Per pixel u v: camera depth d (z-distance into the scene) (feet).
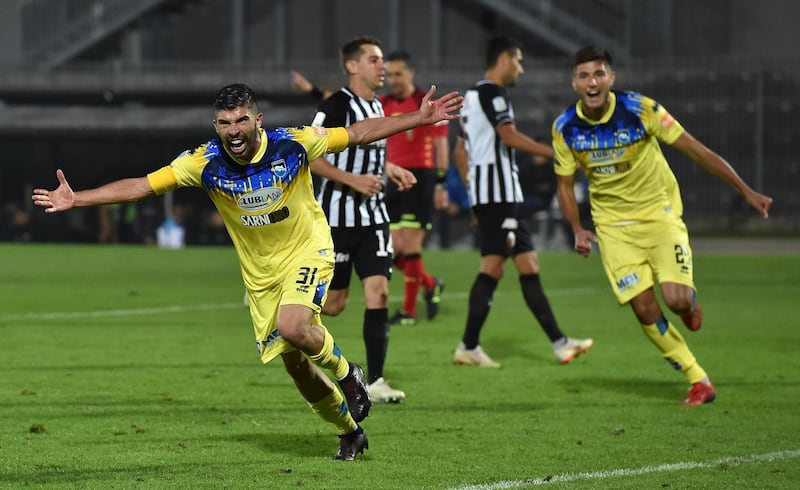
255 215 55.31
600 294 149.79
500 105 88.99
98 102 317.01
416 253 118.01
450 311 130.52
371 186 74.33
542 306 91.04
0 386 78.79
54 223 293.43
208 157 54.85
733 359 93.20
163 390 77.66
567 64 279.49
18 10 333.42
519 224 90.79
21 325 114.83
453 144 248.52
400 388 79.61
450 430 65.21
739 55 312.50
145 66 311.27
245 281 57.57
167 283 163.84
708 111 274.98
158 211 280.10
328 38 342.64
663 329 74.23
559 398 75.82
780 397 76.18
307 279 55.62
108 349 97.81
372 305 74.95
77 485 52.19
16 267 190.90
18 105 316.81
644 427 66.33
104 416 68.44
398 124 56.54
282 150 54.65
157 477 53.78
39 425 65.05
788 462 57.52
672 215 74.74
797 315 125.18
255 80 301.22
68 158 297.94
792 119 271.69
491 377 84.58
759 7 312.09
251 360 91.81
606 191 75.25
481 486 52.24
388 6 338.95
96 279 169.48
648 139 73.67
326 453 59.16
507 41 90.17
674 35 310.86
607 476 54.39
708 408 72.28
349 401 57.16
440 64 287.28
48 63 330.95
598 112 73.61
